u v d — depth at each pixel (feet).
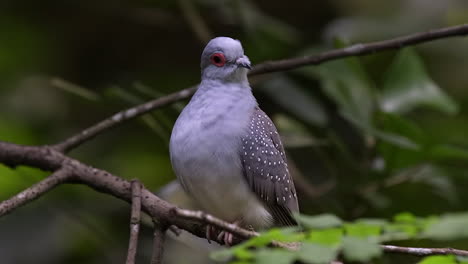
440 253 20.57
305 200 33.19
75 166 25.95
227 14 41.16
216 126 25.52
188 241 31.22
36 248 37.04
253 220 26.71
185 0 38.65
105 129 28.09
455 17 45.39
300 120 38.50
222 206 26.30
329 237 13.88
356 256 13.39
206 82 27.27
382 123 32.19
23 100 43.98
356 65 34.12
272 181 26.71
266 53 38.93
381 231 14.08
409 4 45.57
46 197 37.01
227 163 25.32
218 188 25.59
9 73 45.06
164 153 42.42
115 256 36.22
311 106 37.29
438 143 30.42
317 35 42.34
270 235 14.51
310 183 37.88
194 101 26.68
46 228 37.47
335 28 41.39
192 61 45.70
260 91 38.91
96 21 45.98
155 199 23.94
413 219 13.58
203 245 31.19
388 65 41.70
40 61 45.62
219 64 27.20
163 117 31.07
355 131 38.75
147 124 31.81
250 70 28.55
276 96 37.37
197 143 25.23
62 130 43.34
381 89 35.58
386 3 45.98
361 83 34.37
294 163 38.47
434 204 33.50
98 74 45.62
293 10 47.09
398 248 20.97
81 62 45.75
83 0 45.52
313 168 38.37
